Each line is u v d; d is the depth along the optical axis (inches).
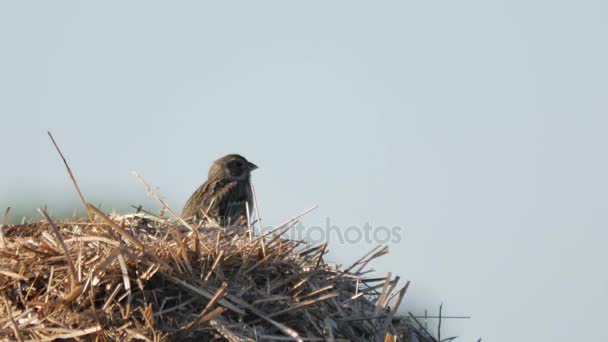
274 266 454.9
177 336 414.0
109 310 412.2
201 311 427.5
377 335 458.6
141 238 485.7
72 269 419.2
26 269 433.1
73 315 412.2
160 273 429.7
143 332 408.5
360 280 482.0
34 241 463.5
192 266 442.6
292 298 447.2
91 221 477.7
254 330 420.8
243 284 444.5
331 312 453.7
